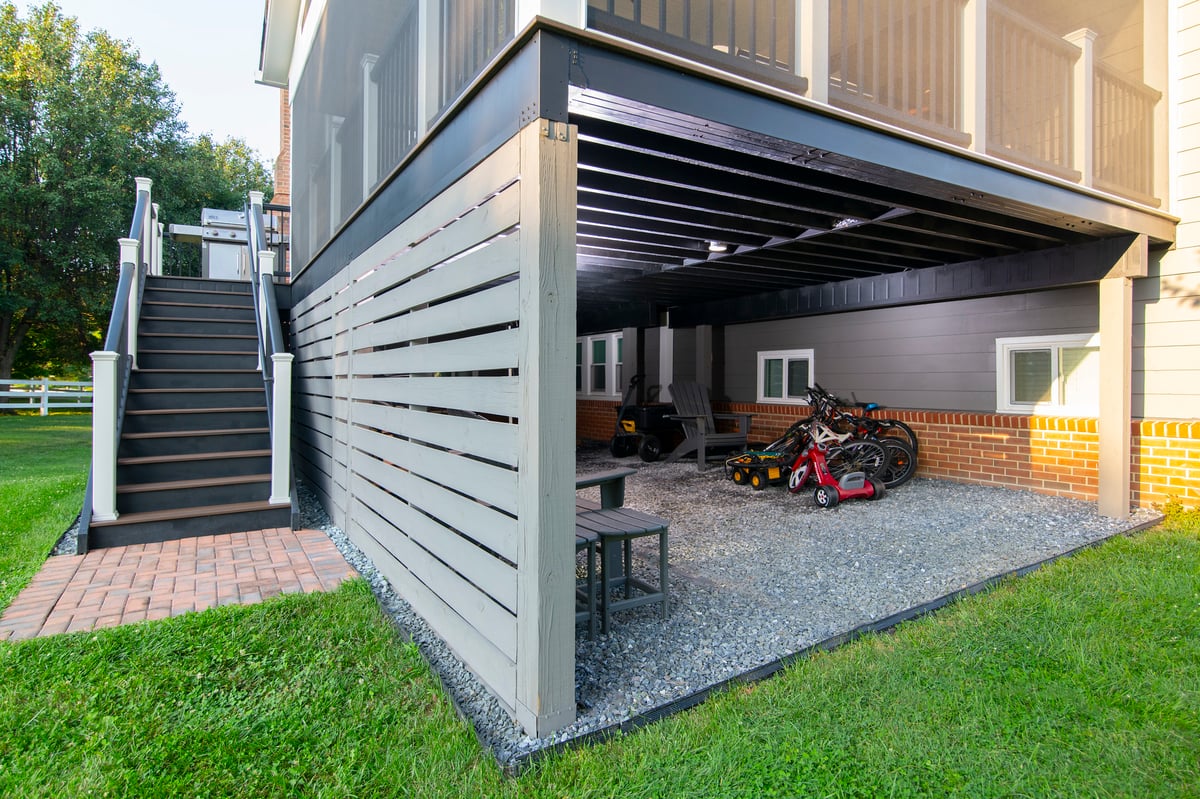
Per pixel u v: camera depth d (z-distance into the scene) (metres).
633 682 2.50
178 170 21.31
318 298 5.95
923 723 2.15
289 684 2.48
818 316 7.93
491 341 2.46
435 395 3.03
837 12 4.95
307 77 6.95
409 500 3.41
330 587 3.61
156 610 3.25
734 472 6.97
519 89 2.22
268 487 5.24
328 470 5.46
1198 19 5.09
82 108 19.36
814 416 6.62
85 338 22.89
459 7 2.92
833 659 2.65
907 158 3.35
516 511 2.26
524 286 2.19
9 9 20.73
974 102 3.66
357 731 2.17
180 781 1.89
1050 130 4.41
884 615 3.16
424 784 1.88
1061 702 2.27
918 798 1.81
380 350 4.08
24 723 2.18
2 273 19.16
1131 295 5.04
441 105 3.13
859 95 3.19
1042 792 1.83
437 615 3.01
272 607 3.21
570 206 2.16
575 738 2.11
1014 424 6.10
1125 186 4.89
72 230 19.75
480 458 2.61
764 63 2.91
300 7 7.59
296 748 2.07
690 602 3.38
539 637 2.11
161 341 6.58
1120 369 4.93
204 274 13.38
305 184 6.89
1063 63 4.45
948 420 6.61
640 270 6.53
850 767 1.94
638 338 9.57
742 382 8.98
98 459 4.48
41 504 5.45
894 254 5.43
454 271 2.82
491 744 2.10
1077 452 5.66
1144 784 1.86
